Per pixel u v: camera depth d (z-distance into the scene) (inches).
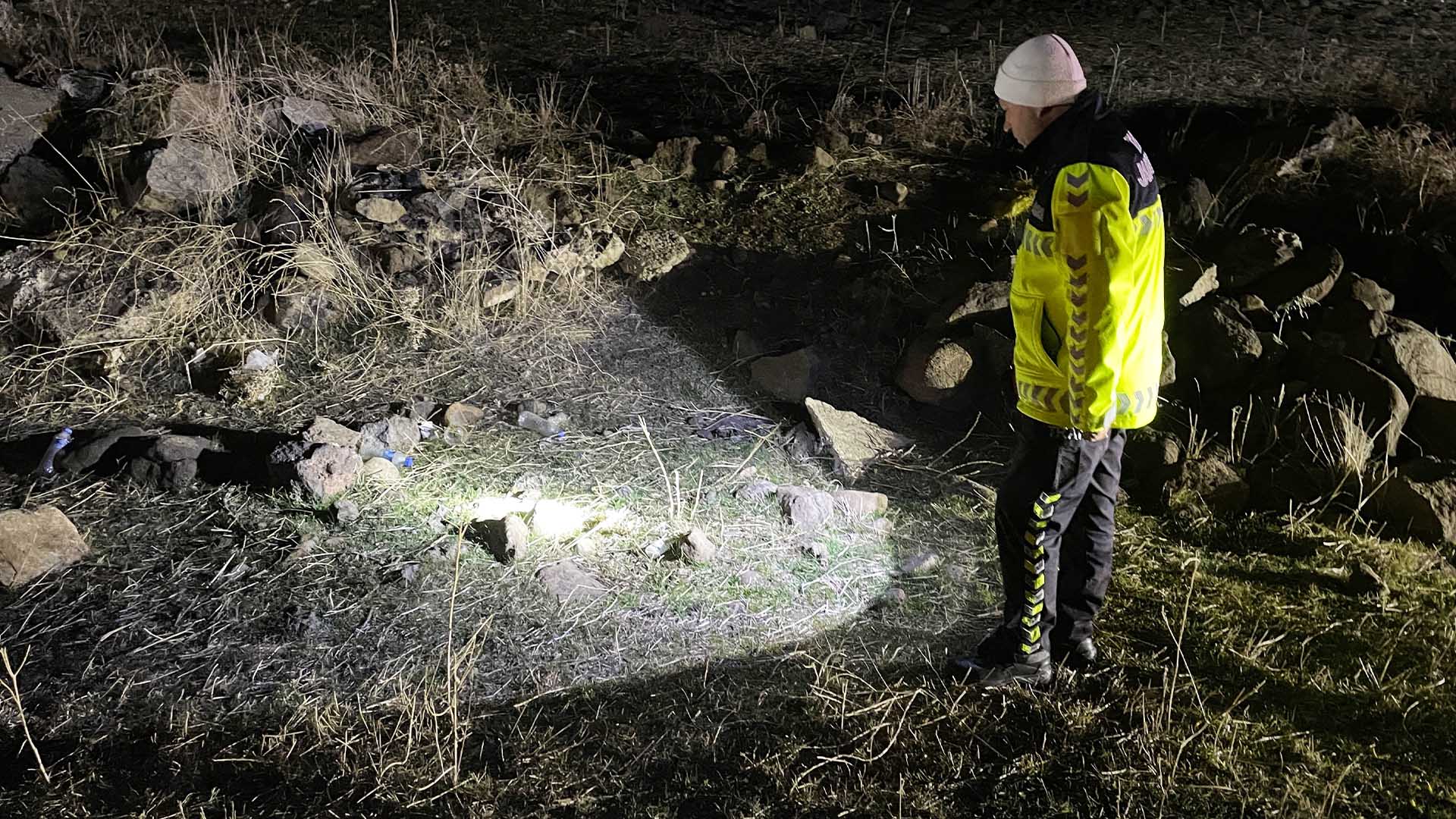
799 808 130.0
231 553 164.1
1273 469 191.2
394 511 173.9
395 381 206.5
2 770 129.9
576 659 148.9
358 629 151.6
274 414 197.0
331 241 221.0
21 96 250.5
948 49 339.9
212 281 216.5
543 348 215.6
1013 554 140.0
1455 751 139.9
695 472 188.9
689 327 223.8
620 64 315.6
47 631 149.3
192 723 136.9
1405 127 275.9
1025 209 241.6
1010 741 140.0
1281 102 299.7
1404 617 163.8
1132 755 137.9
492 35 330.6
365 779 130.8
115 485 177.3
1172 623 161.2
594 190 249.0
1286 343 211.3
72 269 216.2
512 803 128.8
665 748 136.6
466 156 251.4
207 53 292.7
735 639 154.5
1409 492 183.0
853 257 237.0
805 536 175.3
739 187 254.7
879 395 212.8
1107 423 128.6
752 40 340.2
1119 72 319.6
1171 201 239.3
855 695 145.6
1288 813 130.3
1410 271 234.2
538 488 182.5
